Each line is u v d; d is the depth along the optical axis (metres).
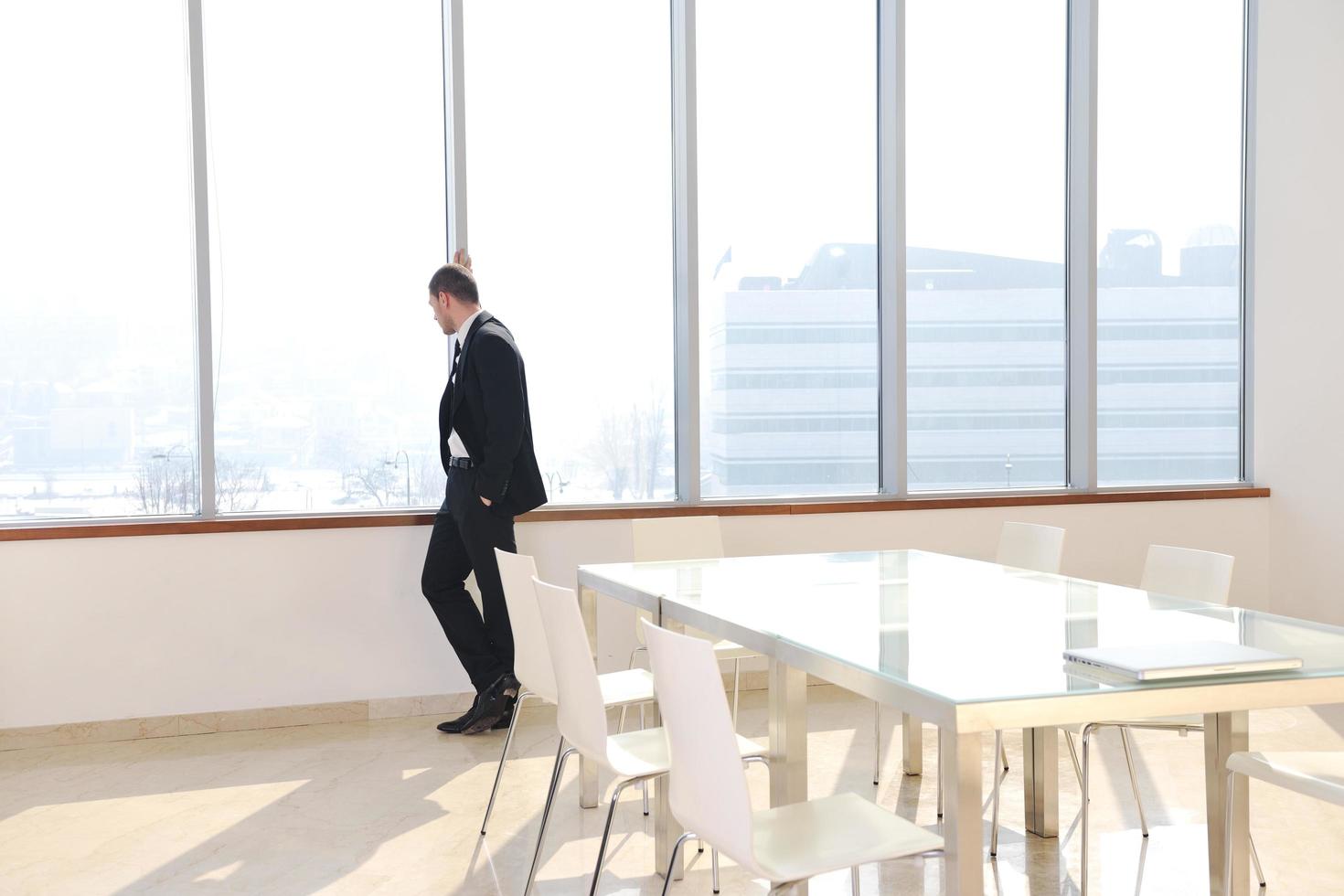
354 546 4.96
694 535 4.53
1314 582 5.88
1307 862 3.23
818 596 3.01
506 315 5.33
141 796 3.94
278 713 4.87
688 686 2.11
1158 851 3.33
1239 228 6.16
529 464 4.68
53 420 4.82
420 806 3.80
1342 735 4.46
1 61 4.76
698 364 5.52
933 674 2.12
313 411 5.11
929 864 3.31
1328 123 5.80
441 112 5.25
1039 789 3.46
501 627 4.71
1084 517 5.81
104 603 4.68
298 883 3.17
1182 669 2.08
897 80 5.61
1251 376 6.16
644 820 3.66
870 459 5.79
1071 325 5.97
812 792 3.89
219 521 4.79
